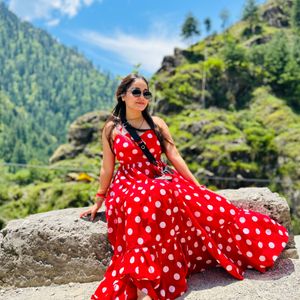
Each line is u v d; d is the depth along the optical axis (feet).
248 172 146.00
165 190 10.43
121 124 12.05
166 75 214.28
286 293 10.58
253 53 229.04
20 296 12.32
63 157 165.37
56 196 118.01
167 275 10.46
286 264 12.13
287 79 207.82
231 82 210.59
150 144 11.80
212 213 11.18
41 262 12.83
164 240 10.34
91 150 161.17
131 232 10.17
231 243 11.57
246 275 11.57
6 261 12.93
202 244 11.66
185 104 192.44
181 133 161.79
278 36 252.83
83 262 12.70
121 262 10.50
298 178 143.74
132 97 11.75
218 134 158.10
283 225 12.80
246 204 13.01
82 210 14.10
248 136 156.46
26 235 12.88
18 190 127.44
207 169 146.72
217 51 245.65
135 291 10.14
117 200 11.18
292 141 155.84
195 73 210.59
